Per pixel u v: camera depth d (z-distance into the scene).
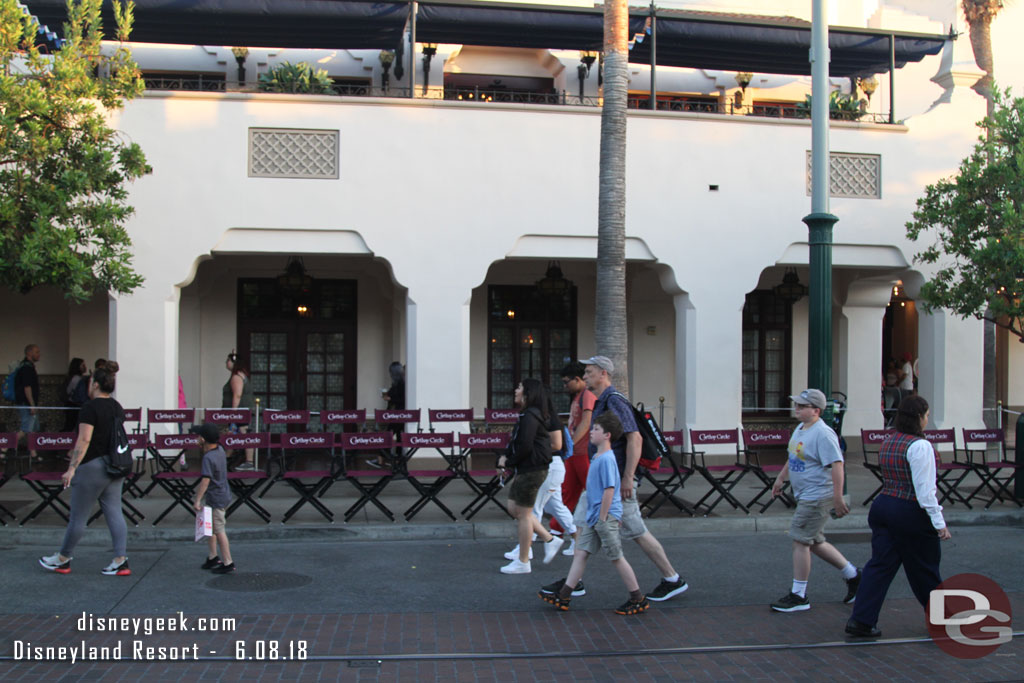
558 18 14.62
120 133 13.24
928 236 15.69
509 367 18.42
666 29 15.14
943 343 16.02
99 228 10.46
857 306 18.45
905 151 15.63
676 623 6.85
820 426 7.10
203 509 8.14
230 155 13.71
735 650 6.21
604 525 6.99
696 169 14.96
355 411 13.90
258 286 17.86
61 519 10.27
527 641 6.38
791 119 15.27
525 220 14.43
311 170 13.93
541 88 17.61
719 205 15.03
